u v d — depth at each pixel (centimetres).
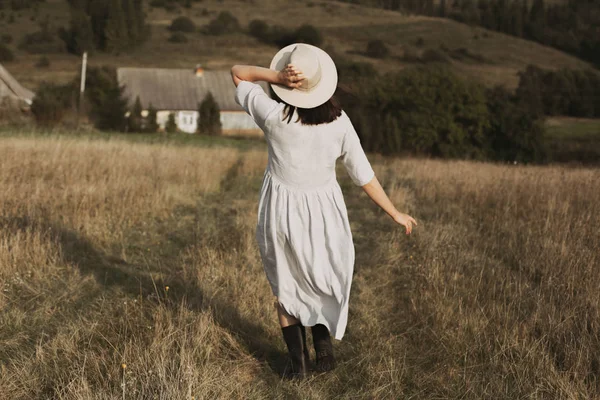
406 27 15550
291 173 289
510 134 3628
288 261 304
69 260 524
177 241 637
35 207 677
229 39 13588
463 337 371
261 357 359
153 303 418
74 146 1210
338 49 13050
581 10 18325
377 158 2783
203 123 5031
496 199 838
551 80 8431
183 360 308
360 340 384
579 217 646
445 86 3616
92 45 11625
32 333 372
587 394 297
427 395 316
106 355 338
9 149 1080
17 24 13438
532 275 508
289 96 279
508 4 17112
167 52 12188
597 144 4572
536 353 339
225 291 459
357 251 616
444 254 548
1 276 462
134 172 1016
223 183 1141
